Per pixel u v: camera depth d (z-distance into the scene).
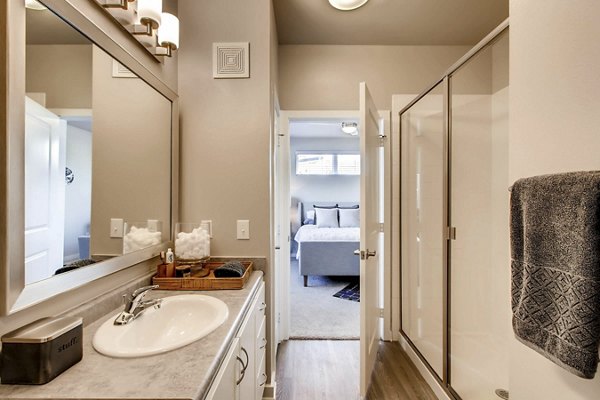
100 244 1.13
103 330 0.96
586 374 0.67
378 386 1.97
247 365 1.25
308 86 2.62
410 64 2.63
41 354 0.69
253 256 1.81
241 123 1.80
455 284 1.93
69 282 0.95
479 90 2.02
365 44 2.61
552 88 0.87
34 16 0.83
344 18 2.24
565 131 0.83
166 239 1.65
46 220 0.87
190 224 1.66
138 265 1.39
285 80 2.61
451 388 1.80
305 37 2.50
